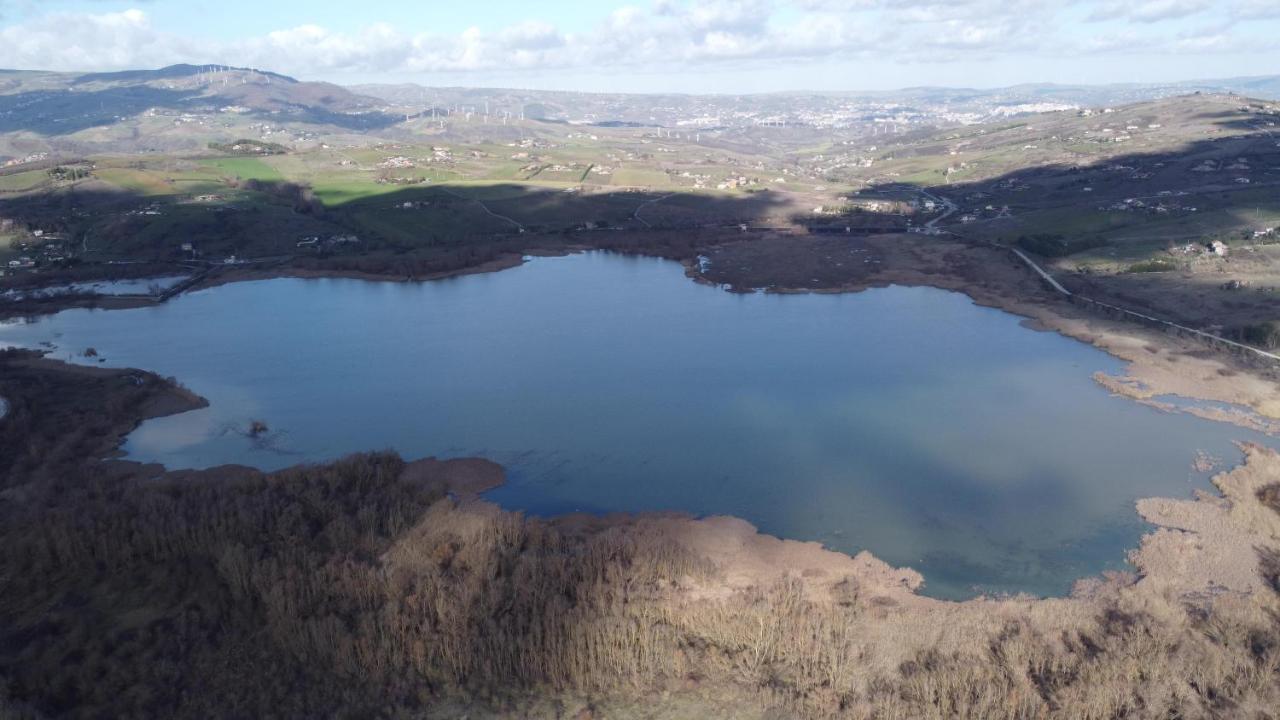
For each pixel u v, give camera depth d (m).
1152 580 72.69
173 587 71.56
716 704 60.03
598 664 63.03
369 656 63.19
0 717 54.81
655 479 97.69
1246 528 82.19
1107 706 56.16
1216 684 58.06
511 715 59.44
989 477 96.69
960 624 66.81
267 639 66.00
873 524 86.19
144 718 58.12
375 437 111.25
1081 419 114.12
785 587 72.44
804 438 109.25
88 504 82.56
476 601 68.94
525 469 100.69
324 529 80.50
